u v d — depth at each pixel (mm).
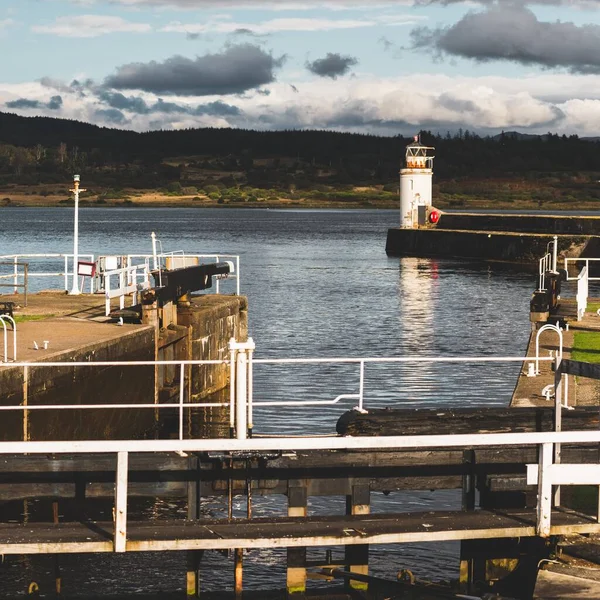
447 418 18766
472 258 120125
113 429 31688
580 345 34062
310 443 15164
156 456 17750
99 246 155125
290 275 99938
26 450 14727
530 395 25719
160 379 36469
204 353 40906
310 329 59312
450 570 21188
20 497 17609
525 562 17547
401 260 122562
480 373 42469
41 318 37000
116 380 31750
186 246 156000
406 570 19672
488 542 18328
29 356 27375
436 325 61469
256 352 50156
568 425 19031
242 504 25375
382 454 18266
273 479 18062
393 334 57469
